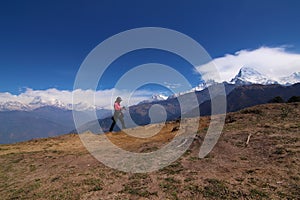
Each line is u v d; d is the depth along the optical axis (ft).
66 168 55.36
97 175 47.44
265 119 81.41
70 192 40.19
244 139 61.46
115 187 41.11
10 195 42.63
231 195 34.22
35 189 43.86
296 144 52.80
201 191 36.24
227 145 58.39
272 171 41.06
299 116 78.48
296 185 35.45
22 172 56.75
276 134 61.82
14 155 73.31
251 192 34.42
